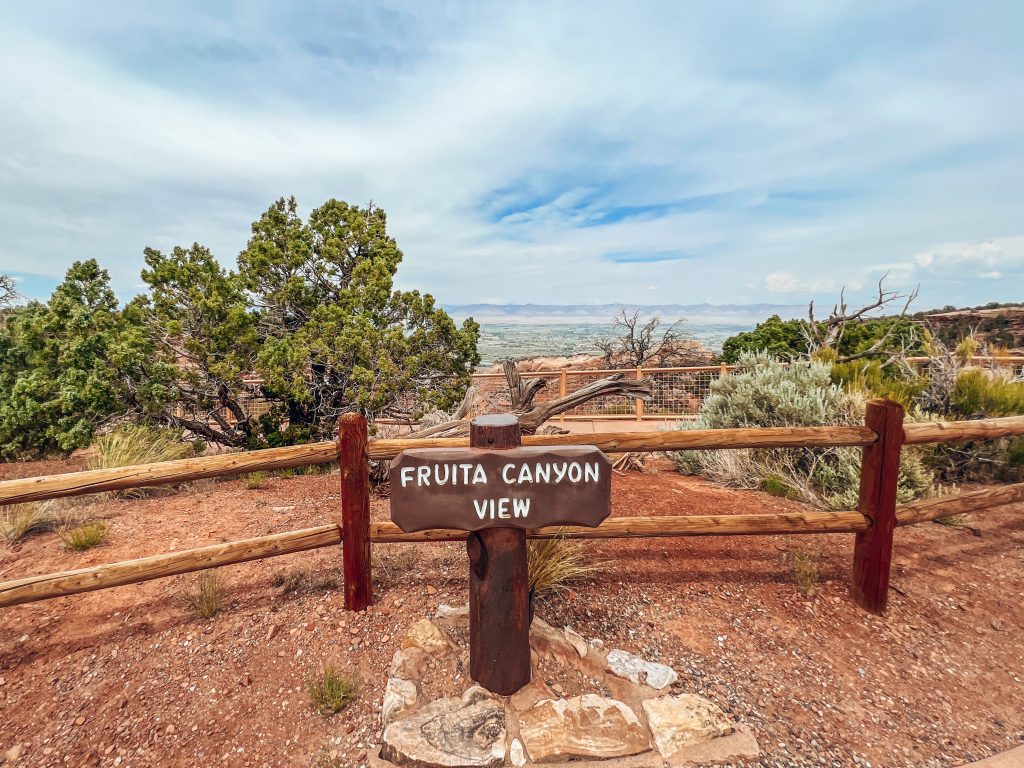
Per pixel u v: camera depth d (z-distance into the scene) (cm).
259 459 323
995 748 261
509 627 266
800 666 311
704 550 435
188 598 359
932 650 333
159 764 245
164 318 844
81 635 326
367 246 1008
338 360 840
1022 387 655
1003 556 455
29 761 247
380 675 289
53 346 796
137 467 305
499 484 250
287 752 249
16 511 470
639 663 296
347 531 333
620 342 2488
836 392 658
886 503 354
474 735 245
